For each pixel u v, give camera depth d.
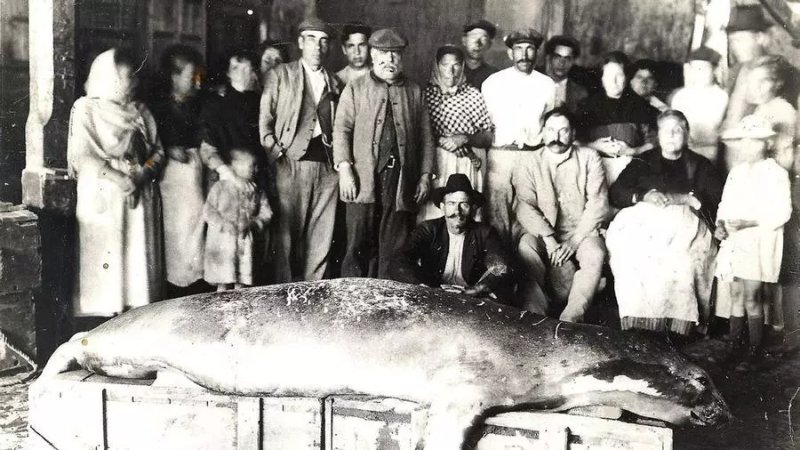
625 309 5.93
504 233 6.16
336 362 3.62
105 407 3.64
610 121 6.06
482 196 5.34
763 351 5.86
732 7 5.94
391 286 3.96
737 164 5.96
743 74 5.97
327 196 6.14
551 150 6.00
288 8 6.12
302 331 3.70
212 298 3.95
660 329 5.90
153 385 3.70
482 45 6.13
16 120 5.80
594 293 6.00
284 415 3.49
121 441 3.65
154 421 3.61
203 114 5.91
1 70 5.72
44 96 5.50
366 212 6.06
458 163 6.12
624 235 5.93
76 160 5.55
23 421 4.48
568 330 3.75
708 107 6.01
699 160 5.97
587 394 3.61
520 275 6.06
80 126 5.53
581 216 6.04
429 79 6.24
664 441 3.22
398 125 5.99
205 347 3.71
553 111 5.99
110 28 5.72
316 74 6.04
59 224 5.56
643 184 6.00
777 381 5.36
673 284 5.86
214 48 5.99
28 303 5.30
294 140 6.05
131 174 5.63
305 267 6.20
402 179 6.03
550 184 6.04
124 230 5.66
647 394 3.62
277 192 6.08
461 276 5.29
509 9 6.12
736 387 5.26
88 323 5.74
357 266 6.12
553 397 3.60
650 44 6.07
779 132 5.91
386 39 5.91
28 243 5.25
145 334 3.82
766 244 5.76
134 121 5.67
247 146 5.99
